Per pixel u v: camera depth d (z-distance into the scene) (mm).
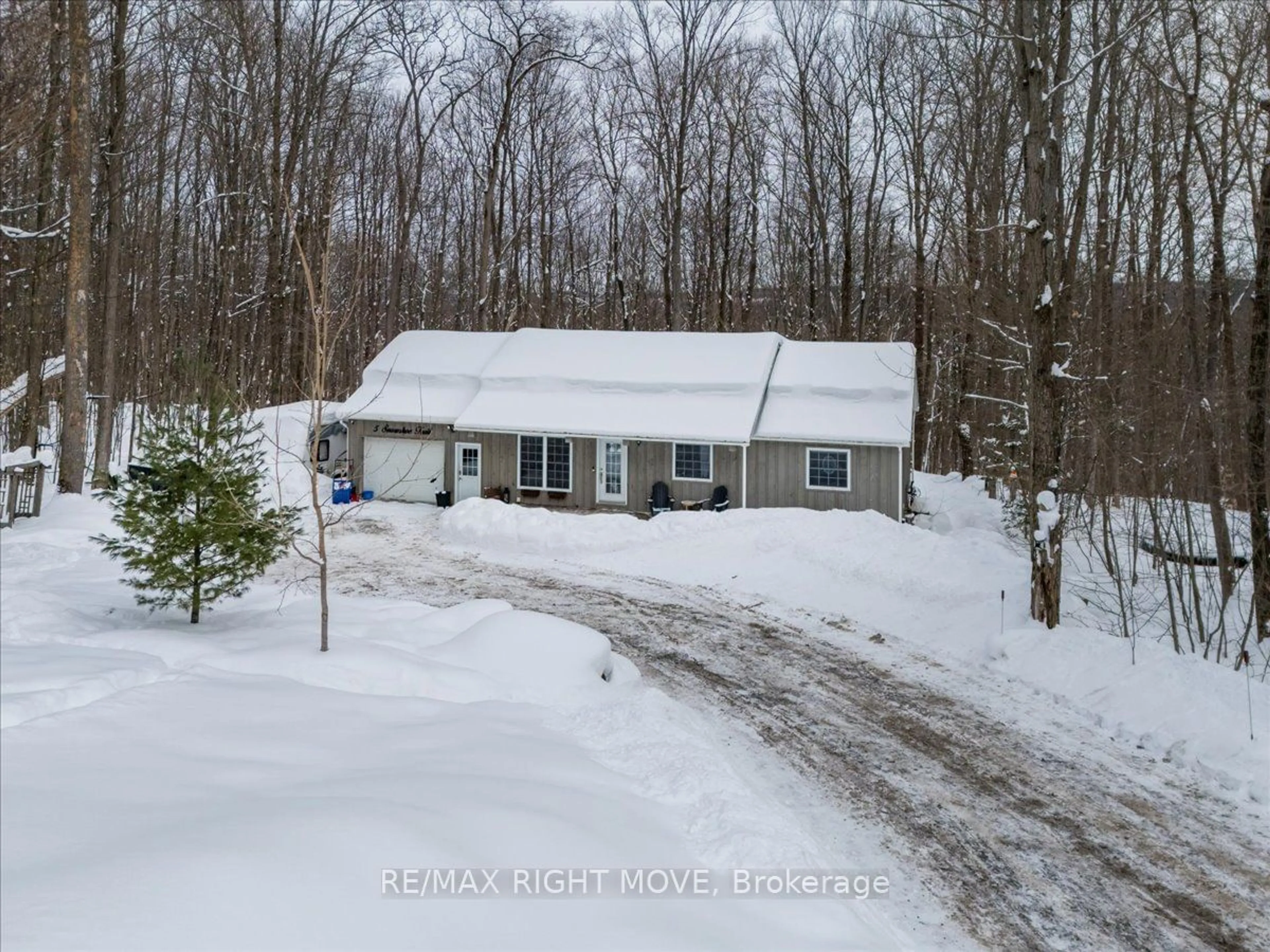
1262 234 11961
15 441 25469
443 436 25172
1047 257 11977
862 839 6465
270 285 29547
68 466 19797
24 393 24125
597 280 45531
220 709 6980
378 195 41094
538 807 5570
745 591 15383
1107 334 18531
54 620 9789
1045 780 7691
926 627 12930
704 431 22516
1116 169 21922
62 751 5680
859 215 38375
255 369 31562
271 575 15922
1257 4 13570
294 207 30234
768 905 4988
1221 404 13445
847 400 23391
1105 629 12586
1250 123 13992
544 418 24047
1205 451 13086
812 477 22359
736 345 25906
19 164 22484
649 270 44719
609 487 23797
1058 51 14617
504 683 9031
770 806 6699
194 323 35219
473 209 43062
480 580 16000
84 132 19438
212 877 3830
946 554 16391
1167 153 19141
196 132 34656
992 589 14109
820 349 26047
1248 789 7414
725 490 22719
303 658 8578
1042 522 11961
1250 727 8242
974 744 8516
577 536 19047
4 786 4984
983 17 11875
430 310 44625
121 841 4293
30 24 18328
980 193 24969
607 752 7445
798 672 10859
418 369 27031
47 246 24688
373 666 8617
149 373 31688
